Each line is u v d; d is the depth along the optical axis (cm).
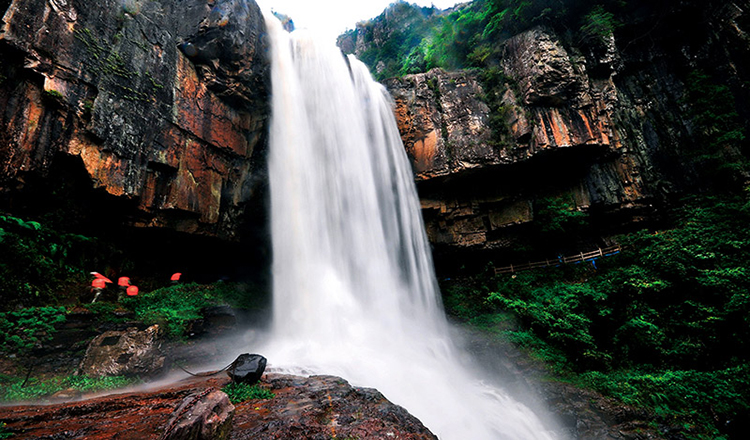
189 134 1309
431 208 1920
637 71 1978
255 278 1769
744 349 1097
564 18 1869
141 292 1252
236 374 588
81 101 979
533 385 1140
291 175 1630
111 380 658
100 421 434
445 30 2311
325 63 1870
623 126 1828
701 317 1212
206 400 333
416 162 1898
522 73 1778
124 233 1166
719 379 1027
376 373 940
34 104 893
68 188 984
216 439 310
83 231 1060
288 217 1588
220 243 1505
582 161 1809
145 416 456
